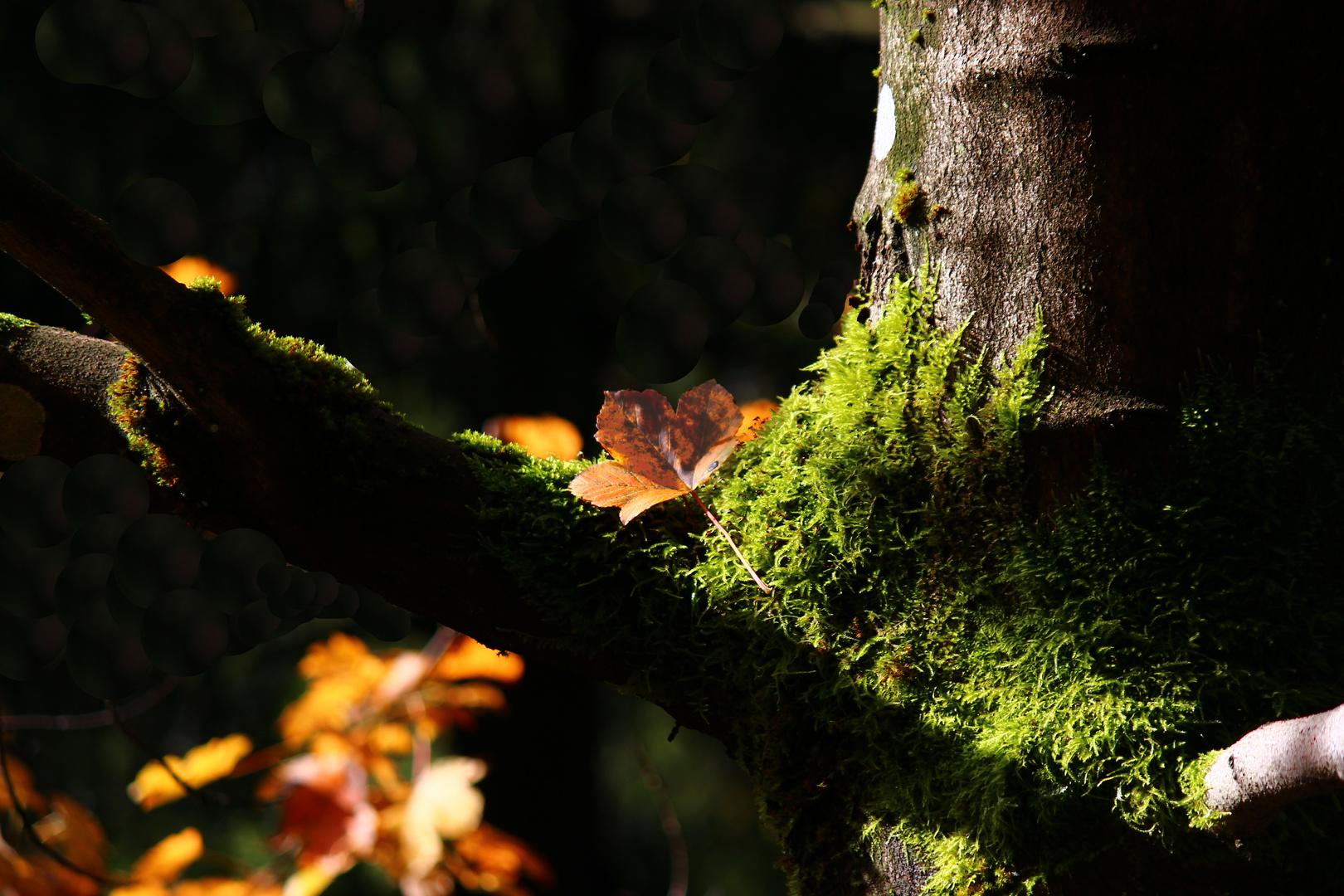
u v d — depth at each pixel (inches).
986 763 130.0
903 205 131.6
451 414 295.3
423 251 129.4
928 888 130.4
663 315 129.0
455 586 132.2
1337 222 130.0
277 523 132.0
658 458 131.3
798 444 132.0
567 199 129.2
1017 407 130.4
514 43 296.8
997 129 130.8
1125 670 129.6
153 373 130.9
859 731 131.0
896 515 131.1
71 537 129.5
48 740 300.0
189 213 128.5
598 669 132.4
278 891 162.6
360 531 132.0
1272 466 129.7
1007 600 130.4
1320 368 130.0
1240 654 129.4
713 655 131.8
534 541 132.1
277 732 316.5
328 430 131.9
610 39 330.0
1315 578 129.4
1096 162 130.2
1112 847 129.4
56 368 131.9
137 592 128.7
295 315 282.0
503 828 326.3
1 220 129.3
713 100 128.6
